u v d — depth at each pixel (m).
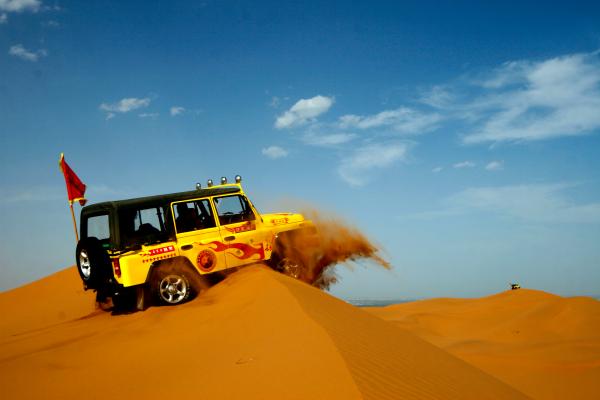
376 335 7.39
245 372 4.86
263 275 9.96
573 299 34.75
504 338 29.33
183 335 7.54
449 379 6.48
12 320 17.59
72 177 13.26
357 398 3.73
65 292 20.92
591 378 20.06
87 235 11.28
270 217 12.48
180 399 4.52
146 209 10.72
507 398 7.27
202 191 11.27
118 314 10.71
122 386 5.37
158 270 10.36
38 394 5.48
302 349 5.21
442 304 41.22
